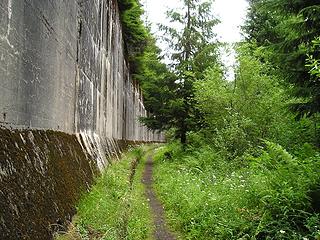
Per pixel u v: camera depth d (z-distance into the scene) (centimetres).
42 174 652
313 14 843
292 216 655
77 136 1158
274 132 1288
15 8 573
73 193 826
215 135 1666
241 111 1473
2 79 527
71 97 1078
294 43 924
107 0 1912
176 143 2581
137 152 2877
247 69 1475
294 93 947
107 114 1945
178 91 2284
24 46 623
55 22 848
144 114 4809
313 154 820
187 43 2356
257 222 684
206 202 878
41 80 738
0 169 484
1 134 523
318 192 662
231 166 1277
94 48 1504
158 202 1186
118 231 718
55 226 629
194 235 779
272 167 843
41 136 728
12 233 457
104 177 1214
